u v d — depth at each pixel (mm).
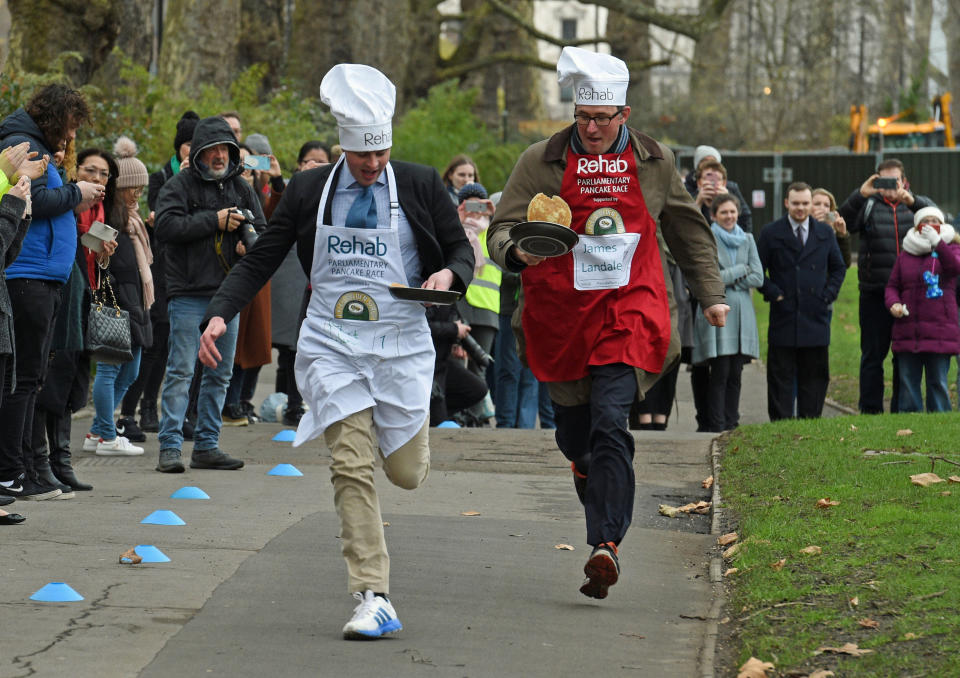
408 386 11180
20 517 14641
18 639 10305
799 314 25359
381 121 10969
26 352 15469
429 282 11016
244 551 13555
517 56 85375
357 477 10820
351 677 9688
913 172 76750
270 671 9766
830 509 14641
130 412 22328
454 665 10047
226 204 18734
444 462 19797
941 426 20375
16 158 13672
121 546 13617
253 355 23656
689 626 11359
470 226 25703
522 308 12344
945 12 119312
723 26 95625
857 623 10594
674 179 12312
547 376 12258
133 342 20156
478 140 67250
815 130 98750
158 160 35969
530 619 11422
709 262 12523
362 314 11141
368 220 11188
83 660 9859
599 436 11602
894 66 113500
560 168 12172
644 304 11969
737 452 19500
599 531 11422
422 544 14141
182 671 9703
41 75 30531
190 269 18594
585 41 86250
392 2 70188
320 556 13383
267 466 19516
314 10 69000
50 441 16969
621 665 10195
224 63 52656
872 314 26906
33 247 15258
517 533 14898
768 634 10688
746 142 96750
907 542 12742
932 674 9305
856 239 74250
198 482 17859
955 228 29391
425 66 83625
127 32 38969
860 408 27391
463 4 94688
